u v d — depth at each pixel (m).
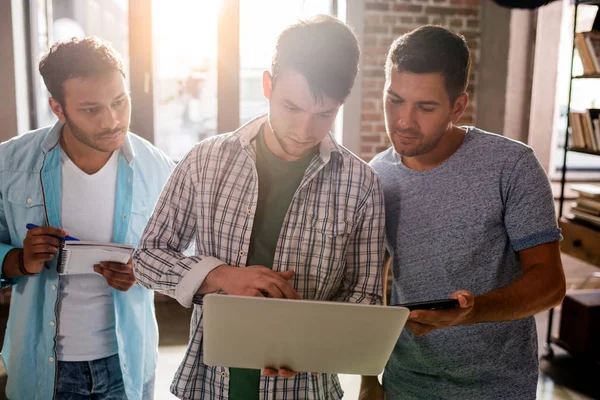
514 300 1.24
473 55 4.50
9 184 1.59
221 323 1.04
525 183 1.33
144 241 1.30
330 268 1.28
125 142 1.63
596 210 3.50
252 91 4.50
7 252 1.54
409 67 1.25
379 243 1.31
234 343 1.08
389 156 1.52
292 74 1.11
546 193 1.34
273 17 4.34
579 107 4.66
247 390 1.29
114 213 1.63
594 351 3.43
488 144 1.38
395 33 4.25
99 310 1.58
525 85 4.29
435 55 1.24
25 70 4.00
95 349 1.58
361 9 4.16
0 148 1.63
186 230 1.35
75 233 1.60
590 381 3.35
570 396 3.17
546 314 4.28
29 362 1.59
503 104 4.30
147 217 1.69
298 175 1.29
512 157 1.35
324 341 1.06
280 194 1.30
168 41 4.30
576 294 3.66
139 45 4.20
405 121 1.29
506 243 1.39
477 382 1.43
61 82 1.42
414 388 1.48
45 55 1.47
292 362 1.12
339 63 1.09
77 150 1.59
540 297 1.27
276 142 1.28
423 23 4.30
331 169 1.30
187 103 4.43
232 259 1.28
